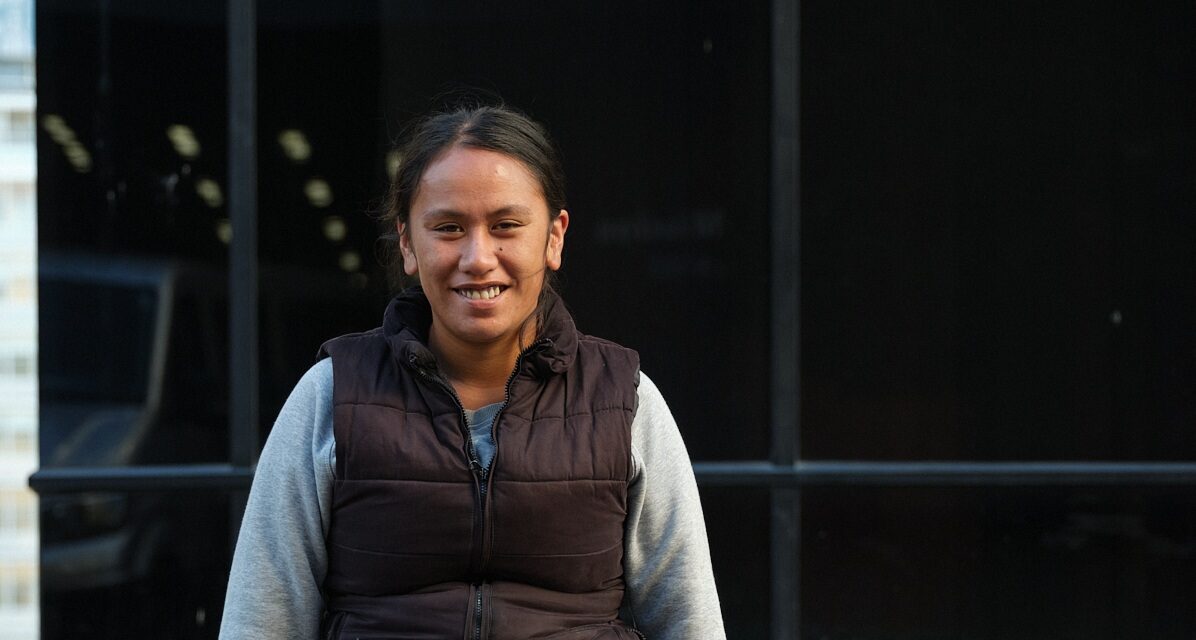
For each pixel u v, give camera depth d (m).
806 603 3.50
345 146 3.43
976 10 3.50
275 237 3.44
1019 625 3.51
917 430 3.51
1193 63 3.48
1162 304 3.50
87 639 3.43
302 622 1.81
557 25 3.47
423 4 3.45
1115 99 3.50
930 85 3.50
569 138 3.49
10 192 3.46
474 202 1.74
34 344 3.46
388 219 1.98
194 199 3.42
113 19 3.41
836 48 3.50
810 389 3.51
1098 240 3.51
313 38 3.43
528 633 1.74
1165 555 3.50
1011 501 3.50
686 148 3.51
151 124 3.42
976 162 3.51
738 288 3.52
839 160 3.51
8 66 3.43
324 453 1.77
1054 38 3.50
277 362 3.44
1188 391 3.51
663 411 1.92
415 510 1.72
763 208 3.51
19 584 3.44
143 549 3.42
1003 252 3.51
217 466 3.44
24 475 3.46
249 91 3.41
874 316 3.51
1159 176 3.50
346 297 3.44
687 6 3.50
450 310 1.77
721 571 3.51
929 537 3.51
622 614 3.18
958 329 3.52
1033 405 3.51
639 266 3.51
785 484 3.48
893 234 3.51
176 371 3.43
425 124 1.86
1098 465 3.50
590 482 1.77
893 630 3.51
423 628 1.73
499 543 1.73
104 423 3.43
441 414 1.76
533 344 1.78
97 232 3.42
